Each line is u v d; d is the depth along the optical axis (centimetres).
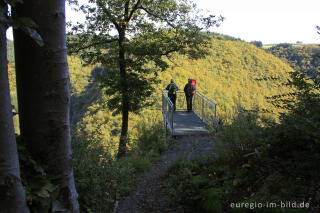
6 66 181
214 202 319
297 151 315
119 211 388
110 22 1137
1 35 173
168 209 369
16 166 191
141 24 1180
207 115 1002
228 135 437
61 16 236
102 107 1269
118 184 459
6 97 182
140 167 607
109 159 454
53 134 247
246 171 354
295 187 267
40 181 232
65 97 248
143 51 1102
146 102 1297
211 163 466
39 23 227
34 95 240
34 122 245
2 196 184
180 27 1198
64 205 256
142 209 387
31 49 234
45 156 248
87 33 1148
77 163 358
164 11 1216
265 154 345
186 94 1265
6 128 182
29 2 225
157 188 466
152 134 941
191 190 370
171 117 925
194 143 764
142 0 1162
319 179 261
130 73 1202
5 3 171
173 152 739
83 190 337
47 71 236
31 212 220
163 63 1177
